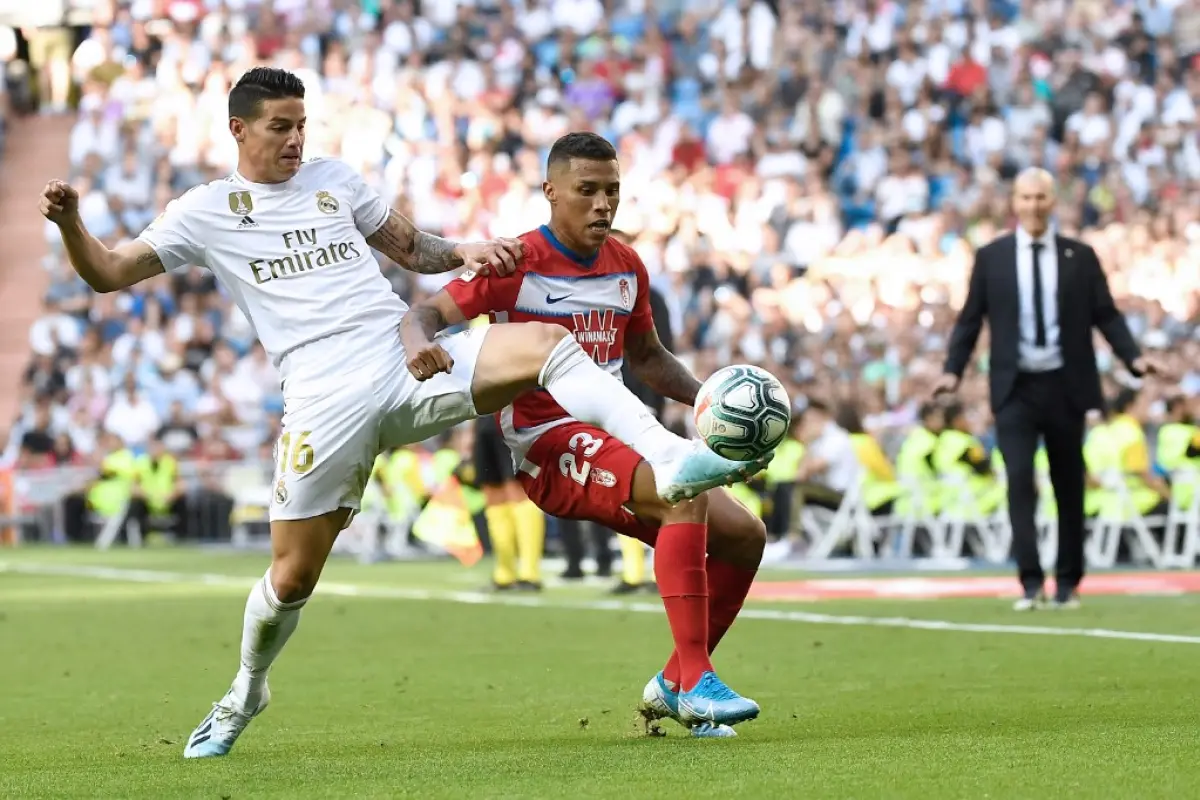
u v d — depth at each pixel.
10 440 57.34
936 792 9.30
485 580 34.16
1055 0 59.19
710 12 62.72
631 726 13.34
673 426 37.31
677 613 12.19
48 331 58.78
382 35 63.97
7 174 66.38
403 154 60.09
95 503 51.28
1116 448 36.94
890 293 49.97
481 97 60.81
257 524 50.44
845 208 55.34
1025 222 23.78
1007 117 56.31
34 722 14.62
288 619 12.25
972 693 14.83
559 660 18.81
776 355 47.69
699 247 52.78
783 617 23.70
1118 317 24.03
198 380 55.84
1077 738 11.41
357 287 12.37
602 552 33.06
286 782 10.59
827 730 12.57
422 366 11.73
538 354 11.92
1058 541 24.45
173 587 33.19
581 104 60.12
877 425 42.19
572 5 63.44
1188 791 9.15
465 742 12.57
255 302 12.35
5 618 26.31
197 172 62.47
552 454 12.73
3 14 69.69
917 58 58.16
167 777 11.09
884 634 20.86
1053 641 19.42
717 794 9.39
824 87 58.31
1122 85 56.72
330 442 12.06
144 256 12.23
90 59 68.25
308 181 12.57
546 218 56.19
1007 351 23.72
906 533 38.75
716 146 57.56
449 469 43.56
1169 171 54.94
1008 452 23.91
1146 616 22.73
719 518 12.70
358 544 46.34
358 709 14.99
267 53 64.38
